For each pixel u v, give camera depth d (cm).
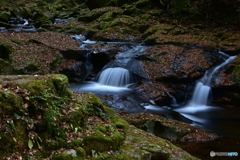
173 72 1110
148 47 1477
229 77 1078
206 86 1071
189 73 1106
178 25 1791
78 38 1753
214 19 1750
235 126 812
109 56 1334
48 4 3516
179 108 992
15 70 1070
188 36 1600
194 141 673
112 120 551
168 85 1073
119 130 520
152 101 966
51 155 332
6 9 2969
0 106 316
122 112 801
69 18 2606
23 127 325
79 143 372
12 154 301
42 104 363
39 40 1446
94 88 1123
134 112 845
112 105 894
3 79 392
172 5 1967
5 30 2042
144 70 1158
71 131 389
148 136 539
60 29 1989
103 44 1498
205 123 835
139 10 2070
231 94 1029
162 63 1193
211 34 1590
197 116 908
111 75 1197
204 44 1447
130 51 1409
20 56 1175
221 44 1420
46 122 352
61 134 367
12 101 330
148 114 767
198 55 1252
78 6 3091
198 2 1867
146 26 1839
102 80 1211
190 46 1448
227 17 1750
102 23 1991
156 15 1972
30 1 3759
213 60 1217
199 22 1798
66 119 393
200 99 1053
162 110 867
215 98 1062
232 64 1149
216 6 1775
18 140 313
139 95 1013
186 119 827
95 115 512
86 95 546
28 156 311
